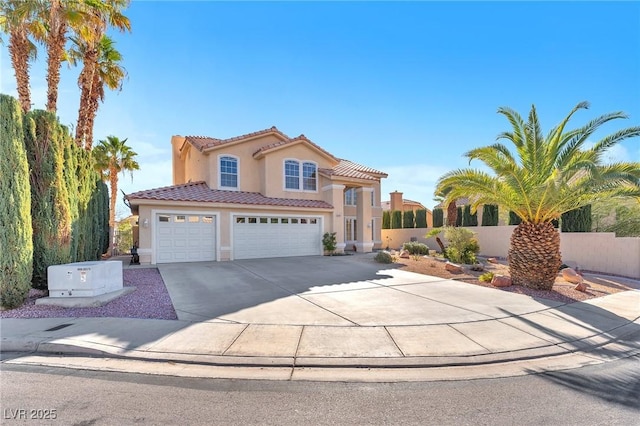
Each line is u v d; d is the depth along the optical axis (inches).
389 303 322.0
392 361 190.4
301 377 172.6
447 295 359.3
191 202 641.6
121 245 1123.3
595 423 131.3
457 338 227.0
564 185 359.3
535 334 238.2
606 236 570.3
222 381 167.0
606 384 167.6
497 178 412.5
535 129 394.6
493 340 224.5
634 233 636.1
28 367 183.6
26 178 313.6
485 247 816.9
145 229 611.2
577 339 231.8
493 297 350.9
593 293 385.1
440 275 494.3
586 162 330.0
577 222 627.8
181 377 171.2
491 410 140.9
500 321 266.1
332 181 833.5
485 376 175.8
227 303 319.9
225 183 781.9
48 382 164.6
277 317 273.0
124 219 1189.1
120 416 133.6
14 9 499.8
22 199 308.0
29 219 316.5
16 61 538.6
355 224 1028.5
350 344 214.5
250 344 212.8
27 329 237.8
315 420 132.0
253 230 719.1
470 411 139.9
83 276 323.3
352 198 1029.2
